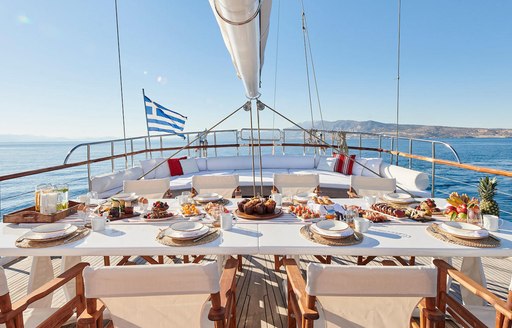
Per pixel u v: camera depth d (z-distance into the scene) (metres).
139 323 0.94
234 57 1.63
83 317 0.92
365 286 0.84
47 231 1.39
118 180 3.70
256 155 5.14
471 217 1.48
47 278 1.66
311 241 1.30
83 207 1.60
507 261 2.37
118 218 1.68
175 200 2.18
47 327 1.06
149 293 0.85
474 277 1.66
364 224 1.42
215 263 0.86
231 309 1.16
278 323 1.64
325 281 0.84
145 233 1.43
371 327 0.92
